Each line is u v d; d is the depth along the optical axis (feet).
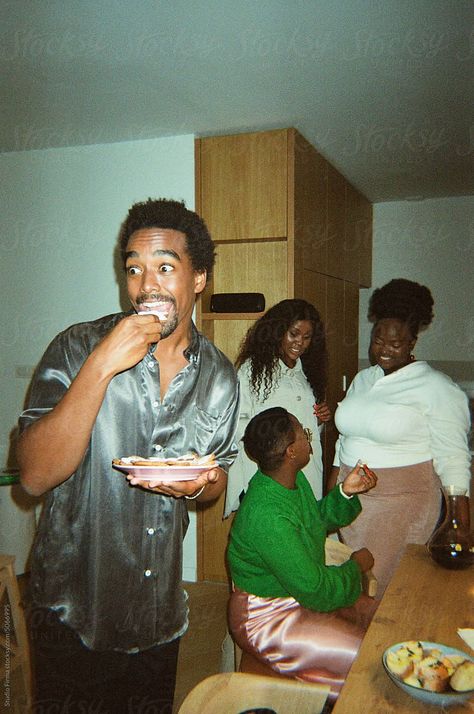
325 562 5.64
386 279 15.06
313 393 8.34
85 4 5.78
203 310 9.97
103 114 8.80
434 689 2.77
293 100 8.30
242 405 7.82
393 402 6.32
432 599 3.90
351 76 7.48
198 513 9.80
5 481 6.45
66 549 3.59
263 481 5.08
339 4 5.80
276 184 9.45
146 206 3.43
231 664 5.41
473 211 14.15
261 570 4.91
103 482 3.55
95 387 2.96
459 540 4.41
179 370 3.72
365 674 3.03
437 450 6.18
